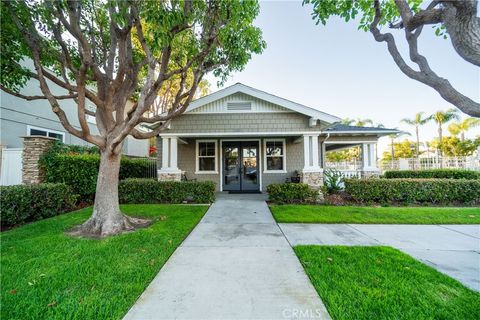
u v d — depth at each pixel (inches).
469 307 79.8
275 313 77.6
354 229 177.6
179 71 185.8
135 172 402.3
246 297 86.6
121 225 174.9
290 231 172.4
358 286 93.3
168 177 318.3
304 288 92.9
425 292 88.9
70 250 129.5
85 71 143.7
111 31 193.0
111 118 178.9
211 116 321.4
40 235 157.9
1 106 301.3
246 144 414.9
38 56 154.2
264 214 229.6
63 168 265.4
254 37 192.9
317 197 287.3
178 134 319.9
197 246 140.4
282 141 410.9
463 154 844.6
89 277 99.7
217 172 410.0
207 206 266.7
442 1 87.3
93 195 289.3
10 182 262.2
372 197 276.8
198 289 92.0
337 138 410.6
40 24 169.0
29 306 79.5
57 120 390.0
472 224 190.9
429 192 271.0
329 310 78.7
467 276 102.5
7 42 161.0
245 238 155.9
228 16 167.6
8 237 152.8
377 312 77.7
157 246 136.9
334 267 110.0
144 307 80.4
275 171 408.5
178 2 153.8
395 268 109.0
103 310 78.1
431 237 157.2
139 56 229.5
